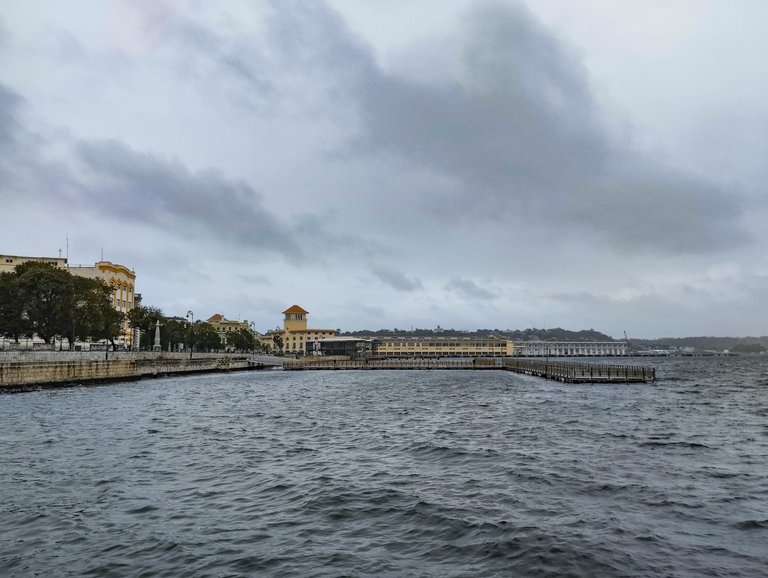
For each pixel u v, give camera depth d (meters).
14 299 91.75
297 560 14.11
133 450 29.08
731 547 14.80
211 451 29.11
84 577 13.03
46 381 70.69
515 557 14.06
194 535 15.98
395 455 28.22
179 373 116.88
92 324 98.88
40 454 27.70
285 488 21.28
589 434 34.59
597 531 16.02
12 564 13.77
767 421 41.56
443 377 118.50
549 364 111.44
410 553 14.56
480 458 26.98
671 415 45.47
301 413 48.47
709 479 22.42
